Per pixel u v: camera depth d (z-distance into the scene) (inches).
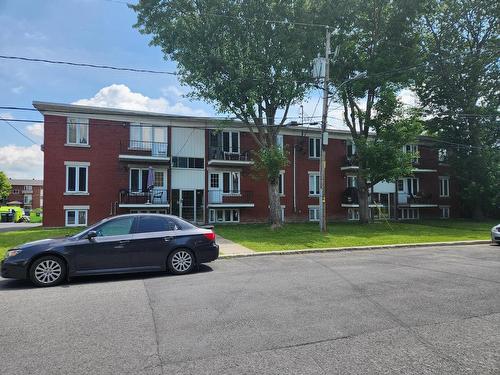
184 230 396.2
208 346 186.5
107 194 1002.1
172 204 1069.8
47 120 963.3
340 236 753.6
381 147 967.0
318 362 167.5
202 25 830.5
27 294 306.0
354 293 292.2
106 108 997.2
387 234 808.3
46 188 956.0
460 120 1318.9
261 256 536.1
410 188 1430.9
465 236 798.5
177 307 257.1
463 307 252.7
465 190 1312.7
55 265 343.9
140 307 258.4
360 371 158.4
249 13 835.4
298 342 190.9
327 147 1275.8
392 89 1000.2
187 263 389.1
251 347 184.9
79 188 982.4
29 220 2187.5
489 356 173.5
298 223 1132.5
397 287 313.1
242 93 865.5
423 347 184.2
